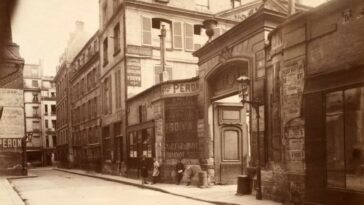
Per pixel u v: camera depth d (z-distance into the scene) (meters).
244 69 14.62
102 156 31.52
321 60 9.12
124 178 24.11
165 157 19.48
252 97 13.17
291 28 10.29
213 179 17.00
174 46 26.86
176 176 18.66
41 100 66.00
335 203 8.37
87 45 38.38
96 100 34.50
